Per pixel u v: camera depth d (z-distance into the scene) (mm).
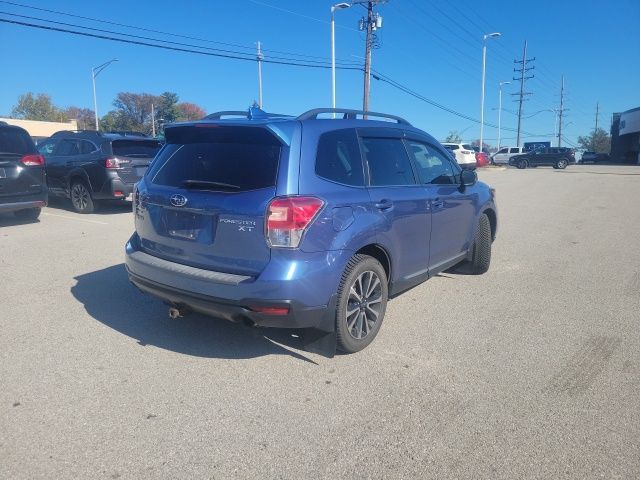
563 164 42375
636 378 3881
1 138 9125
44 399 3490
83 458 2898
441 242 5320
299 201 3580
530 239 9195
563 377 3891
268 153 3754
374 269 4230
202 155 4035
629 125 59406
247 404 3477
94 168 10828
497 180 25625
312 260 3641
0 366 3945
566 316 5188
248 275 3650
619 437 3139
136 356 4152
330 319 3871
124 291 5742
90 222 10062
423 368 4023
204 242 3846
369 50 31578
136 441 3057
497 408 3453
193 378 3812
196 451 2979
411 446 3043
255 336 4562
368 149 4422
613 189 19828
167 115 94188
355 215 3965
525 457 2945
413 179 4910
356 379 3836
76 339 4457
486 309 5383
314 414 3369
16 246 7836
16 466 2820
